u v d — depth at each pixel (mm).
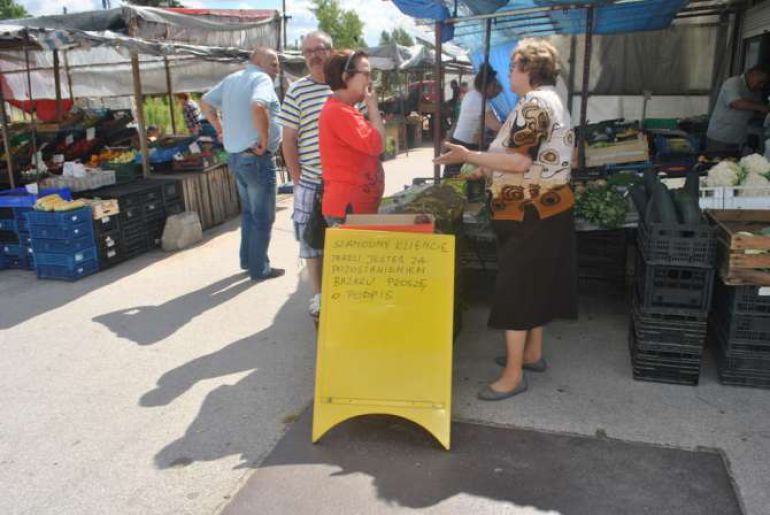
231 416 3320
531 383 3535
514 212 3088
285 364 3928
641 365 3492
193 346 4254
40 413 3422
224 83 5398
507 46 6746
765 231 3369
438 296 2977
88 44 5828
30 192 6035
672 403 3270
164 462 2932
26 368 3986
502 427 3104
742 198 3926
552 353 3912
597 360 3795
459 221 4004
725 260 3264
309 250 4227
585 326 4305
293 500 2623
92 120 8508
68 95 10219
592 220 4000
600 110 8125
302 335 4375
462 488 2658
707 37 7504
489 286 4984
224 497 2664
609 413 3191
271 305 4996
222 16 9047
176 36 7672
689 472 2699
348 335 3027
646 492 2586
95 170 6812
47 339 4441
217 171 7980
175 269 6055
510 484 2670
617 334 4164
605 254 4762
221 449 3020
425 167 12883
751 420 3080
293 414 3314
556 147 2980
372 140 3430
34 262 5836
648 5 5320
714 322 3748
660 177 4859
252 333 4449
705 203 3984
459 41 6766
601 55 7887
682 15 6918
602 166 5145
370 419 3213
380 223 3201
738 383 3414
